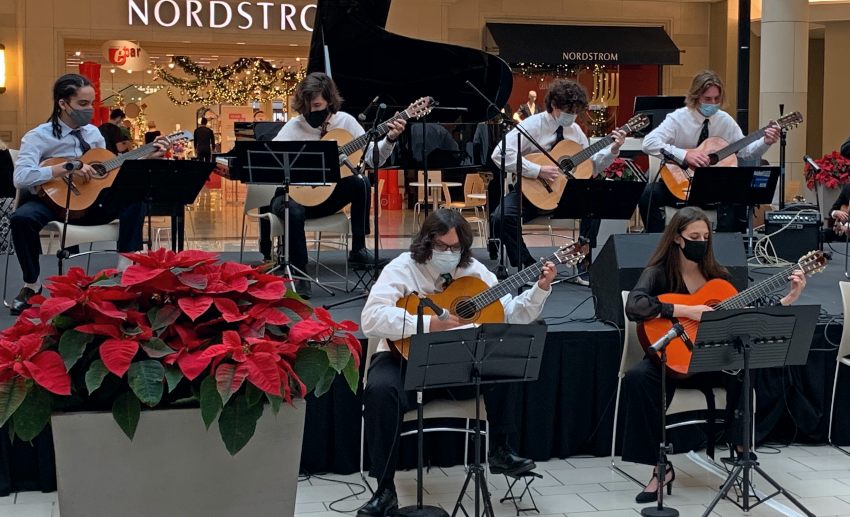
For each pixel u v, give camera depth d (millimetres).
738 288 5055
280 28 13734
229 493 2580
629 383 4332
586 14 14977
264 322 2627
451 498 4305
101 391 2541
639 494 4301
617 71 15492
